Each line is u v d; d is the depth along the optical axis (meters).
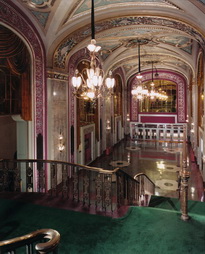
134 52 13.84
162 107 22.67
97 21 7.82
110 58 14.18
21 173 8.48
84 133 12.93
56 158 9.62
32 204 5.04
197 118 14.27
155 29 8.98
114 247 3.49
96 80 4.85
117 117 20.47
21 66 7.61
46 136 9.03
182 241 3.61
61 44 8.85
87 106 13.50
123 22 8.19
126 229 4.00
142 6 7.13
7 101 7.59
